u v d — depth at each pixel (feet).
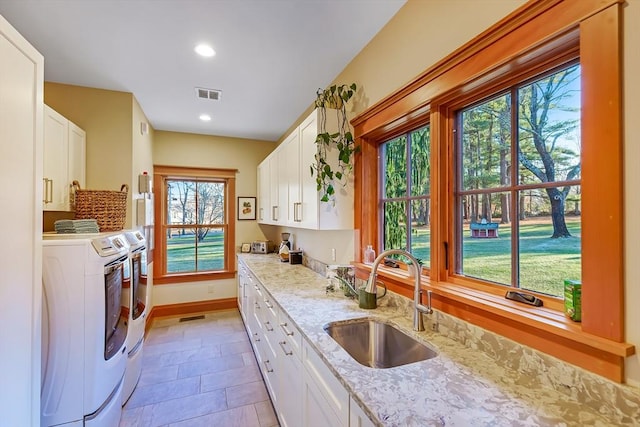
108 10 5.86
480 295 4.23
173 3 5.67
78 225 6.88
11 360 3.47
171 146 13.94
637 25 2.62
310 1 5.62
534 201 3.87
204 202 14.82
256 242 14.67
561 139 3.58
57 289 5.15
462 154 4.98
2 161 3.31
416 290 4.78
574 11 3.05
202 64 7.95
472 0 4.27
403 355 4.82
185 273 14.25
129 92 9.71
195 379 8.39
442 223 5.03
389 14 5.98
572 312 3.19
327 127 7.40
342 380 3.34
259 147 15.49
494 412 2.77
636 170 2.63
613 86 2.74
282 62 7.80
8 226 3.41
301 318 5.32
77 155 8.76
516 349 3.53
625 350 2.64
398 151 6.59
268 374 7.47
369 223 7.25
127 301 6.97
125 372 7.12
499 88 4.25
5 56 3.35
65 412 5.16
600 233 2.84
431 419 2.66
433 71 4.84
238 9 5.83
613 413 2.70
